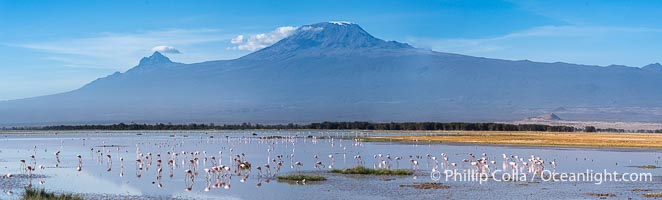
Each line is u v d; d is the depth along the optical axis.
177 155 102.31
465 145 142.62
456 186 61.56
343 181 65.62
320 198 54.09
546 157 100.62
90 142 167.00
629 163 88.38
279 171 76.88
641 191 58.25
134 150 126.19
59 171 77.38
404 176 70.75
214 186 61.53
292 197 54.69
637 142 148.50
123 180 67.75
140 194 57.09
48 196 51.09
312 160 96.94
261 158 101.69
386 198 54.06
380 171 72.94
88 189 60.62
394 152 117.62
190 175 68.62
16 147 138.25
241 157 101.94
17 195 56.03
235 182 65.12
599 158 98.06
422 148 131.38
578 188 60.38
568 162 90.31
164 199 54.00
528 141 156.62
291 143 158.00
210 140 179.50
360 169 73.69
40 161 93.81
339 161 95.00
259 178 68.50
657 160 93.69
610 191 58.31
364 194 56.22
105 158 99.81
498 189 59.47
